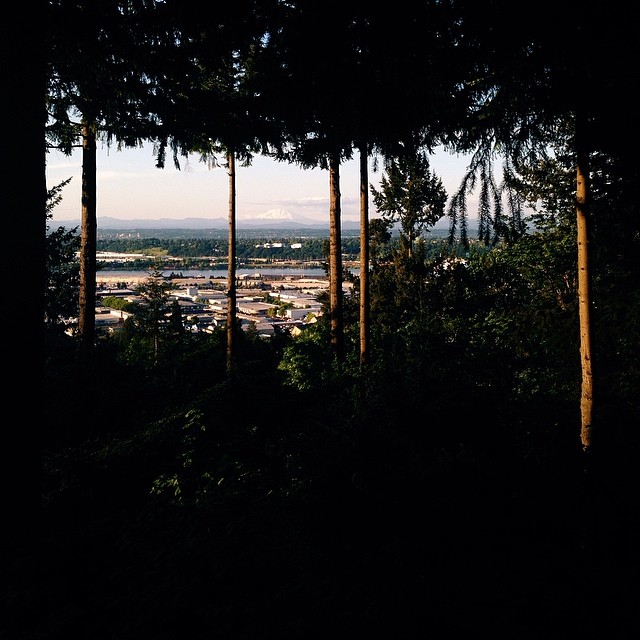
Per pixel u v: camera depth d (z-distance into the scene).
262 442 7.80
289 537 5.18
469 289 23.47
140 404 11.96
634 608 3.71
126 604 4.63
